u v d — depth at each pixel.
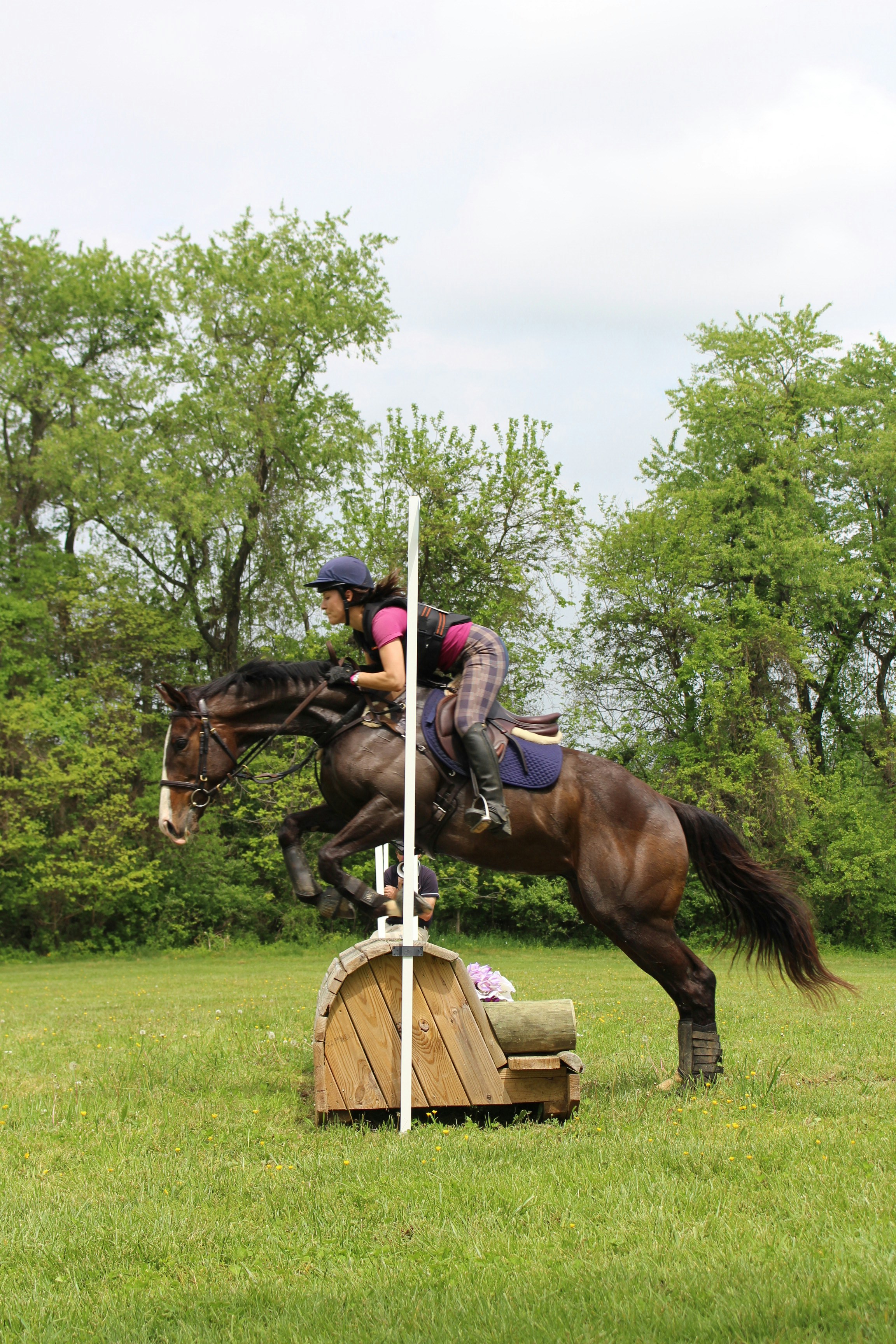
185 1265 3.34
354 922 31.55
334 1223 3.67
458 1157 4.50
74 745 28.50
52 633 30.80
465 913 31.84
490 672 5.82
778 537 31.20
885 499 33.62
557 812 5.95
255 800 29.31
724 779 28.30
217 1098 6.18
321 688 5.96
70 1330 2.84
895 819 30.45
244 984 18.80
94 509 30.05
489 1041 5.59
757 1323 2.63
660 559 30.58
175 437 30.61
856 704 34.62
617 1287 2.93
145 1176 4.38
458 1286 3.03
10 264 30.14
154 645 30.58
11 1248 3.50
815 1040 8.45
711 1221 3.47
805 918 6.23
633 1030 9.27
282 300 30.09
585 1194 3.87
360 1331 2.71
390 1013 5.59
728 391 32.56
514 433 28.36
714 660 29.38
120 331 32.53
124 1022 11.15
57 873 28.03
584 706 31.09
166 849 30.61
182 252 30.83
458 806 5.80
